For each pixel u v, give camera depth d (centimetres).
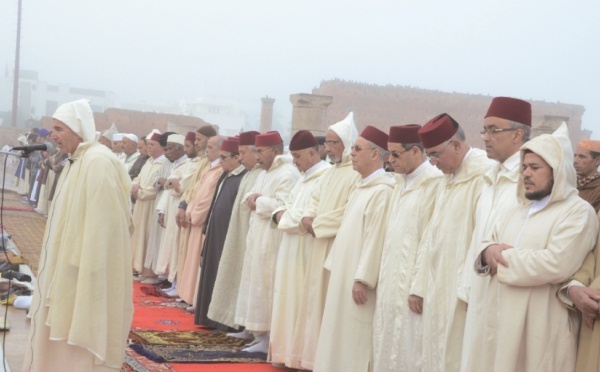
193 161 807
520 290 334
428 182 434
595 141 447
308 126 1120
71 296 413
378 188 473
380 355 434
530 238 339
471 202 393
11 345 530
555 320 331
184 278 742
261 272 583
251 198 602
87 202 417
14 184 1998
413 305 412
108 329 424
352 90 2047
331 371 468
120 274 427
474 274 361
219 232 661
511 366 333
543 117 923
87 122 439
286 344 526
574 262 326
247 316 584
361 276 455
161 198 838
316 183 544
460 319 382
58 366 419
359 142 482
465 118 2003
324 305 507
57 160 1245
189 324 667
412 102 2039
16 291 679
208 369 514
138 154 1095
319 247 513
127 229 439
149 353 532
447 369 382
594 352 317
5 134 2886
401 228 436
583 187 447
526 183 340
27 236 1091
